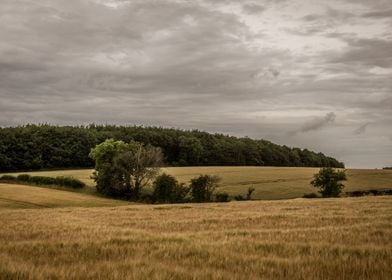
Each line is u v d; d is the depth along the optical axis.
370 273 9.62
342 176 77.88
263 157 159.00
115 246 13.60
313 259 11.09
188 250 12.69
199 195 73.12
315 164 173.38
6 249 13.30
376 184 91.44
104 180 79.56
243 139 178.38
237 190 85.00
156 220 26.19
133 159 78.56
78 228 19.95
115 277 9.05
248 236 16.06
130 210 38.94
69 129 139.25
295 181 95.69
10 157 117.12
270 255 11.90
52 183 84.81
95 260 11.40
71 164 127.69
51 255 12.31
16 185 80.38
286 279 9.24
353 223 21.19
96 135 142.50
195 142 147.25
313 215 26.30
